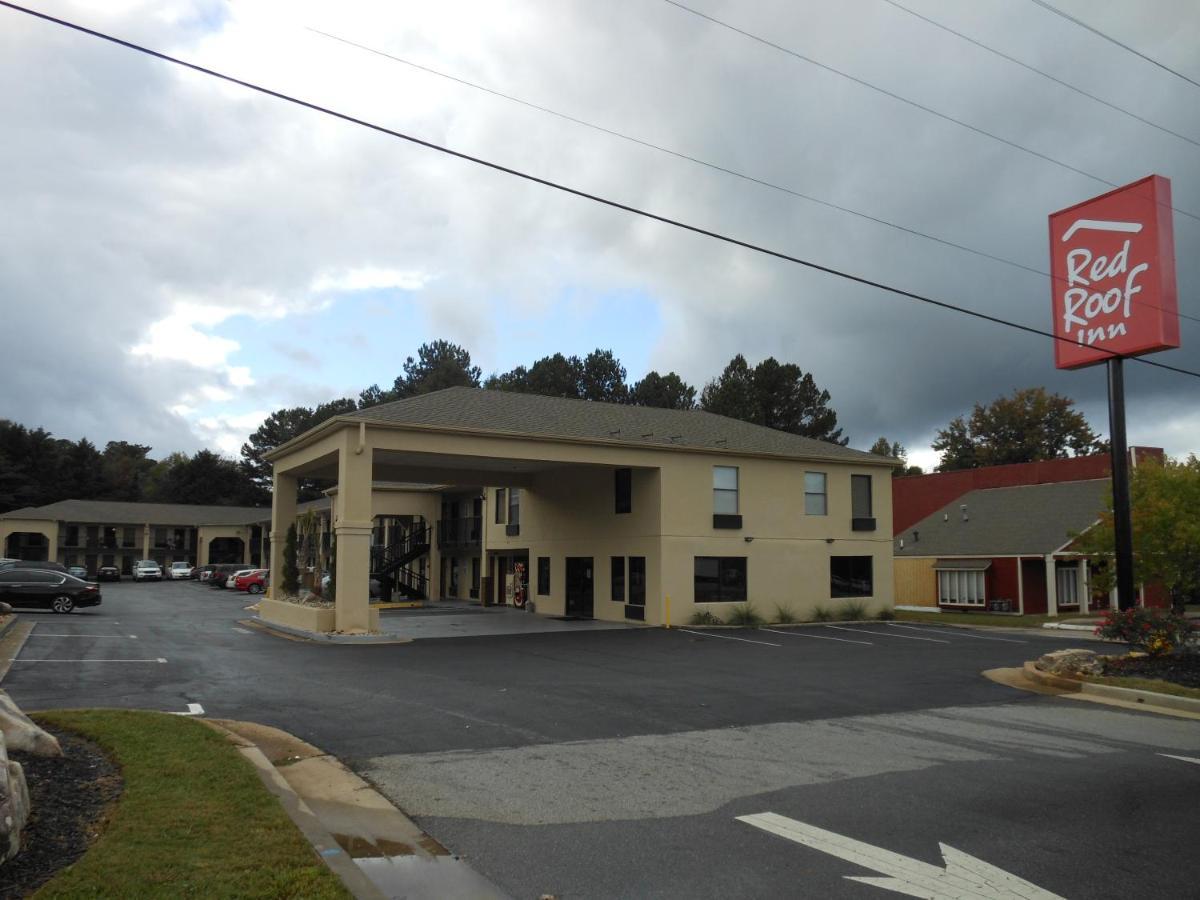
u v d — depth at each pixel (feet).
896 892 17.89
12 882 16.03
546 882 18.28
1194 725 37.73
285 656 58.29
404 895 17.52
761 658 60.90
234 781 22.90
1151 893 17.95
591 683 46.85
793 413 205.05
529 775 26.99
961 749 31.91
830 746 32.12
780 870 19.08
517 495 116.88
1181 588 86.48
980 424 217.36
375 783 25.79
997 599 118.83
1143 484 84.38
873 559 103.19
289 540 93.71
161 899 15.12
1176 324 54.24
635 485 92.89
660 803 24.16
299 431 306.76
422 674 49.49
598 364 225.15
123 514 231.91
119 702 38.63
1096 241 57.77
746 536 94.07
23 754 24.11
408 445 76.59
